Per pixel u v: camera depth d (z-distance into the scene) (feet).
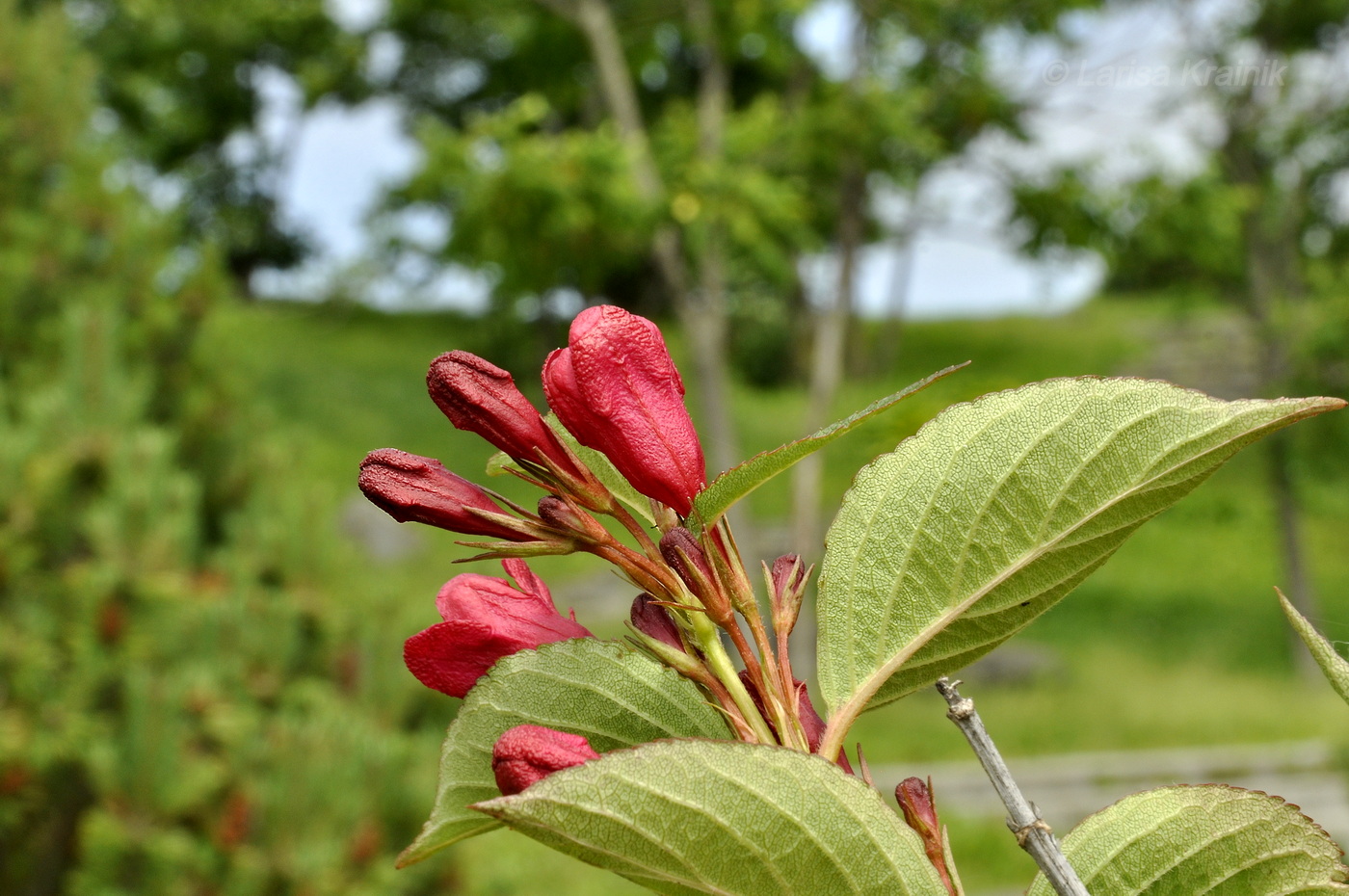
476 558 3.27
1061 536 3.15
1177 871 3.08
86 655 12.93
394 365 80.53
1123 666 46.11
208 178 93.71
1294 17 39.22
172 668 13.82
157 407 16.60
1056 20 35.42
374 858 14.17
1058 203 35.94
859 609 3.26
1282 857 3.00
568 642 3.14
